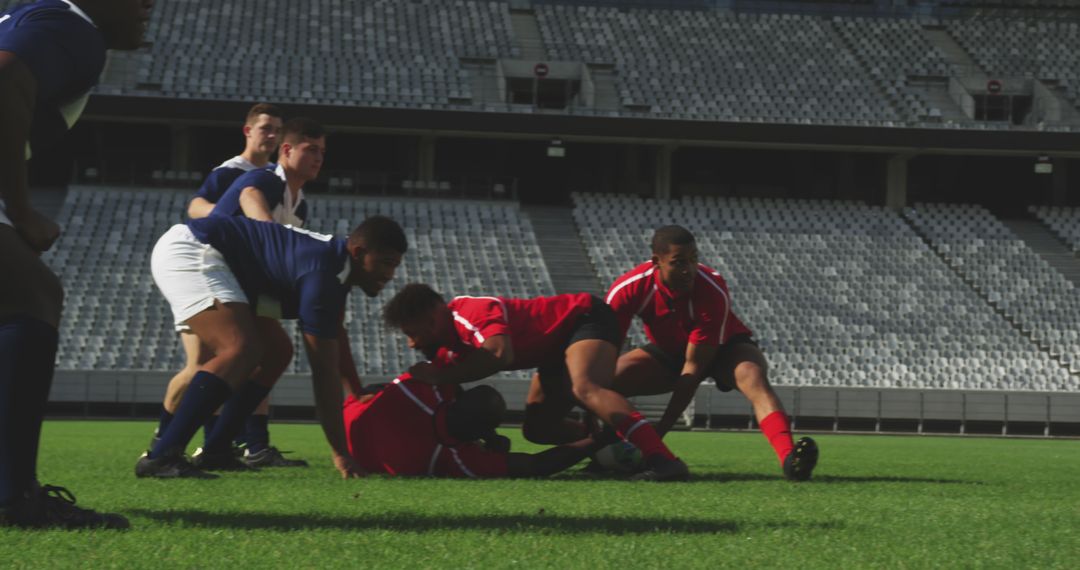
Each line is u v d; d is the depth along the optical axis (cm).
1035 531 456
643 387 890
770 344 3319
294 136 828
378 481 700
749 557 354
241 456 945
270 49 4331
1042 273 3825
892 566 342
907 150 4056
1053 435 2944
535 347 776
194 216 873
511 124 3806
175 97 3641
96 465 919
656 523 444
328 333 658
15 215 368
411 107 3966
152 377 2761
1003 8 4966
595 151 4278
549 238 3872
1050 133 3975
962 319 3503
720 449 1611
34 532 373
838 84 4506
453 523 434
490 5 4809
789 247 3859
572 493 619
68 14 376
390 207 3816
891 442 2212
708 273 840
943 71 4612
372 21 4609
